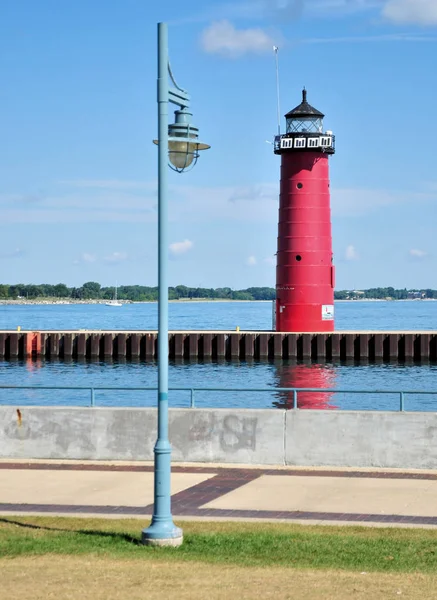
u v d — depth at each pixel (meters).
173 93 18.17
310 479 22.89
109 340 94.19
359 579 14.84
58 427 25.83
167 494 17.30
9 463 25.17
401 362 88.56
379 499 20.73
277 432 24.89
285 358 88.31
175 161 18.92
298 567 15.52
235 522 18.66
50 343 96.56
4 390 73.06
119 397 67.69
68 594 13.98
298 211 87.00
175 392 70.12
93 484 22.34
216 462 25.17
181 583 14.55
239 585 14.45
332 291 88.50
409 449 24.39
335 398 66.50
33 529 18.12
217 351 90.94
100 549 16.55
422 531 17.91
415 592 14.19
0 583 14.53
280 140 85.88
